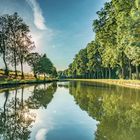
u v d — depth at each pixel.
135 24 45.41
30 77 108.12
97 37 71.56
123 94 33.97
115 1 58.47
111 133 12.19
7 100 26.45
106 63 89.62
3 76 71.25
